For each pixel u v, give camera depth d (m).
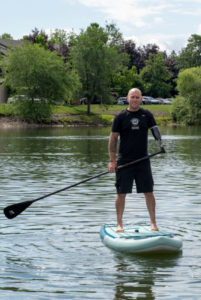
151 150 23.56
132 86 94.75
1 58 67.06
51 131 45.62
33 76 57.47
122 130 7.14
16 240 7.02
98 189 11.71
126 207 9.32
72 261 6.13
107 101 68.38
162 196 10.64
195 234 7.32
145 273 5.73
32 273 5.70
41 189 11.73
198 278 5.56
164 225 7.86
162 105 80.50
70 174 14.59
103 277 5.59
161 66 100.12
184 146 26.64
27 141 30.77
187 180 13.25
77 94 66.75
